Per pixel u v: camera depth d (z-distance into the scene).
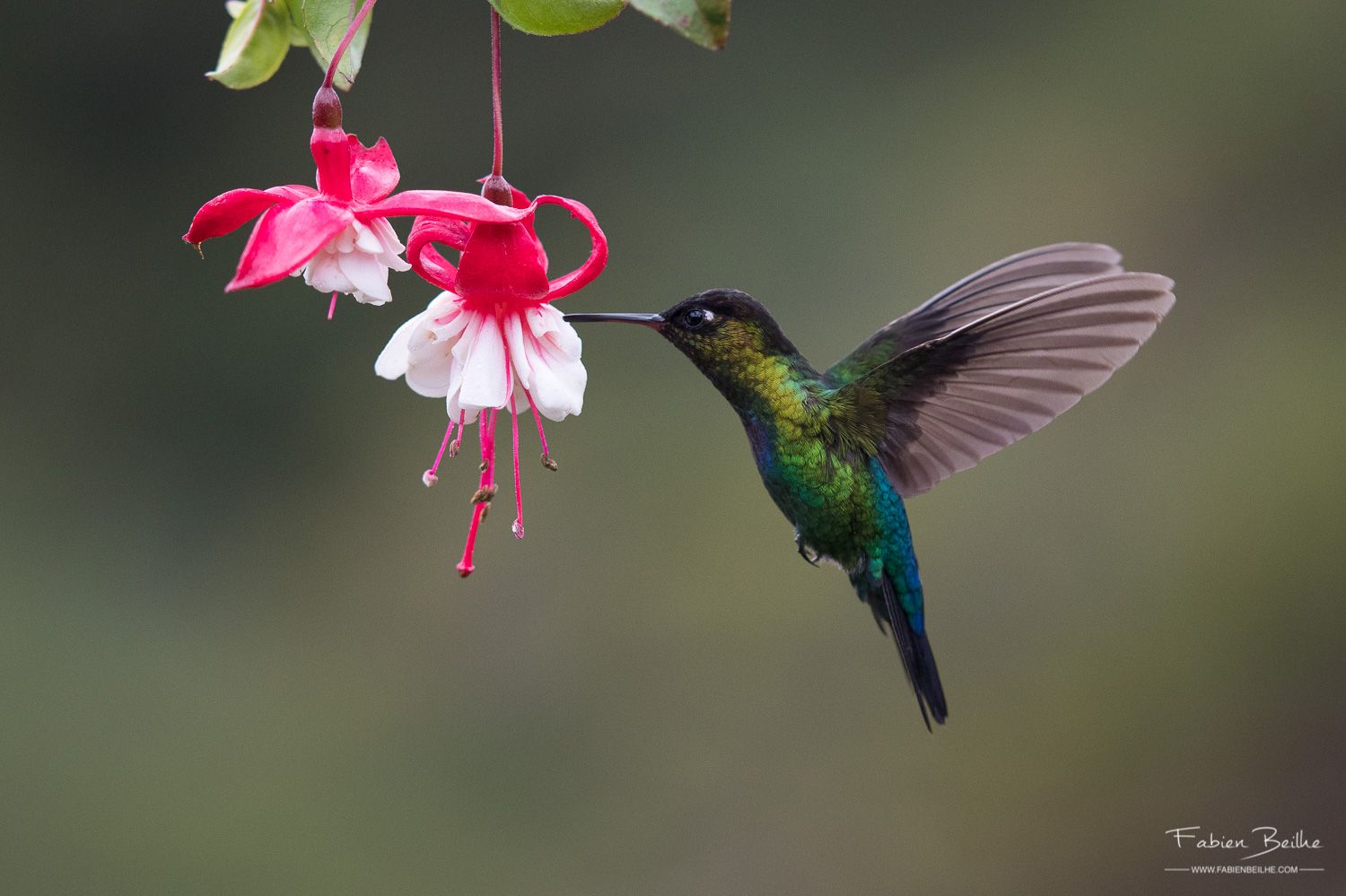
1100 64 13.11
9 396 12.54
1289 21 12.90
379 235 3.55
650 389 12.18
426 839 10.77
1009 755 10.91
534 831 10.89
